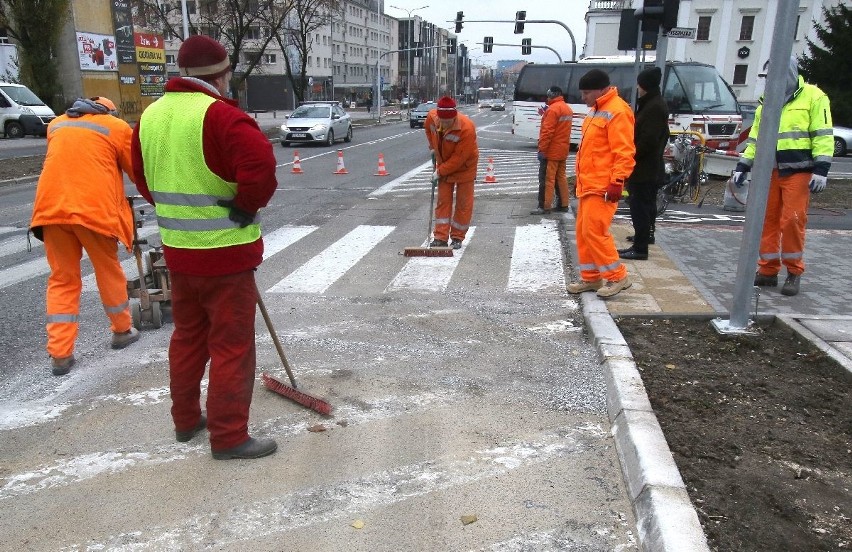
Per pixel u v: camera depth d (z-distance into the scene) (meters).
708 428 3.52
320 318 5.55
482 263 7.40
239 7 30.27
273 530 2.80
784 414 3.67
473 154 7.68
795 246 5.70
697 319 5.23
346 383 4.26
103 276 4.72
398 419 3.78
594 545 2.69
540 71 25.34
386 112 71.25
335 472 3.24
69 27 30.19
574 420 3.76
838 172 17.70
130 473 3.25
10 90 26.89
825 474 3.10
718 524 2.73
